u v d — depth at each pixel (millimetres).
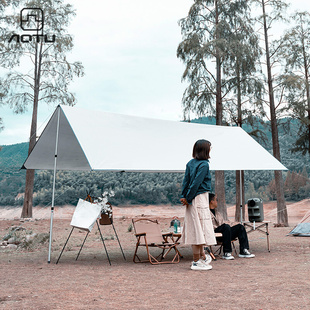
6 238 9570
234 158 7512
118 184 55000
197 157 5191
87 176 53875
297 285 4043
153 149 6977
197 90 18844
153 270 5371
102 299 3584
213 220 6598
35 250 8055
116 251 7848
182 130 8047
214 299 3531
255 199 8102
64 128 7539
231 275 4805
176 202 51125
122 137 6961
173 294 3775
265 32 18812
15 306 3320
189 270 5297
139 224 6598
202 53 18156
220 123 19422
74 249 8281
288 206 29734
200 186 5113
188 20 19531
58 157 8688
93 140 6488
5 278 4711
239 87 18797
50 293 3840
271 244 8570
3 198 48938
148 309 3215
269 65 18688
